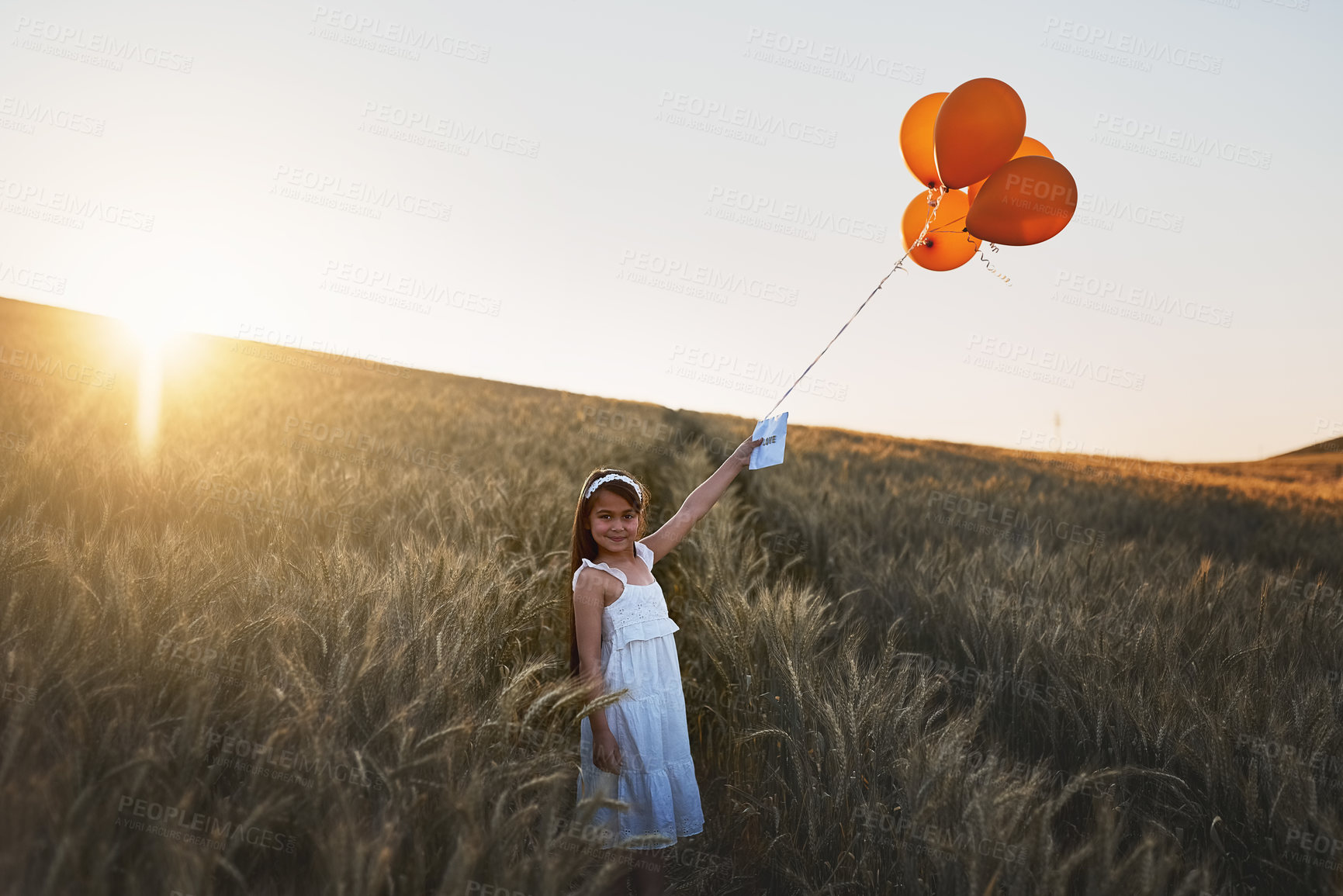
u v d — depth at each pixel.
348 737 2.07
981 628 3.95
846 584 5.63
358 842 1.61
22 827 1.55
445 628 2.60
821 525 7.11
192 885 1.48
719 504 6.72
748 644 3.22
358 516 4.82
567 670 3.55
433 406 16.58
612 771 2.24
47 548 2.82
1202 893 1.85
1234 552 8.77
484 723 2.09
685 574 5.13
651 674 2.37
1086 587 4.99
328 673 2.30
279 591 2.87
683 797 2.37
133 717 1.95
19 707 1.83
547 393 26.59
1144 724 2.72
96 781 1.67
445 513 5.27
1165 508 10.74
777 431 2.72
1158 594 4.45
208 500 4.48
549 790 2.05
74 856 1.51
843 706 2.55
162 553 2.95
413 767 1.89
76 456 4.98
